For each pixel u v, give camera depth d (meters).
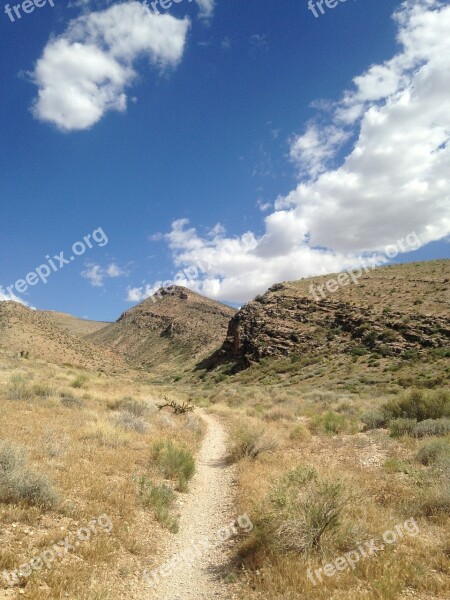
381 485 10.41
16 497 7.46
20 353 61.06
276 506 7.20
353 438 16.98
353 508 8.19
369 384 47.62
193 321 190.62
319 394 40.03
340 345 67.81
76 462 10.76
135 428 17.52
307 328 77.81
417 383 40.28
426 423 16.67
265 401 39.12
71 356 85.62
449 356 50.34
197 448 17.48
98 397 26.73
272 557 6.51
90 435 13.94
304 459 13.80
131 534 7.52
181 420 24.48
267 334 81.25
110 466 11.07
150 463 12.45
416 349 55.62
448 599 5.42
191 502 10.53
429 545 7.00
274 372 68.56
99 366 92.38
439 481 9.62
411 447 14.27
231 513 9.61
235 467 14.09
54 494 7.81
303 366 66.75
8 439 11.27
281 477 8.38
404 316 63.88
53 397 21.84
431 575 6.00
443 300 65.12
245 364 80.31
